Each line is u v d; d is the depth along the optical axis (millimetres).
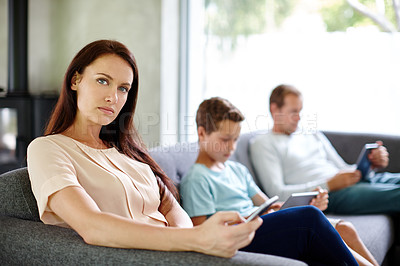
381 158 2465
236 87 4000
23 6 4383
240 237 1038
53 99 4441
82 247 1131
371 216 2387
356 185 2531
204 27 4145
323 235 1295
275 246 1311
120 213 1345
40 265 1187
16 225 1273
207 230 1049
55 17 4684
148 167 1562
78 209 1137
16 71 4398
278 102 2584
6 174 1379
